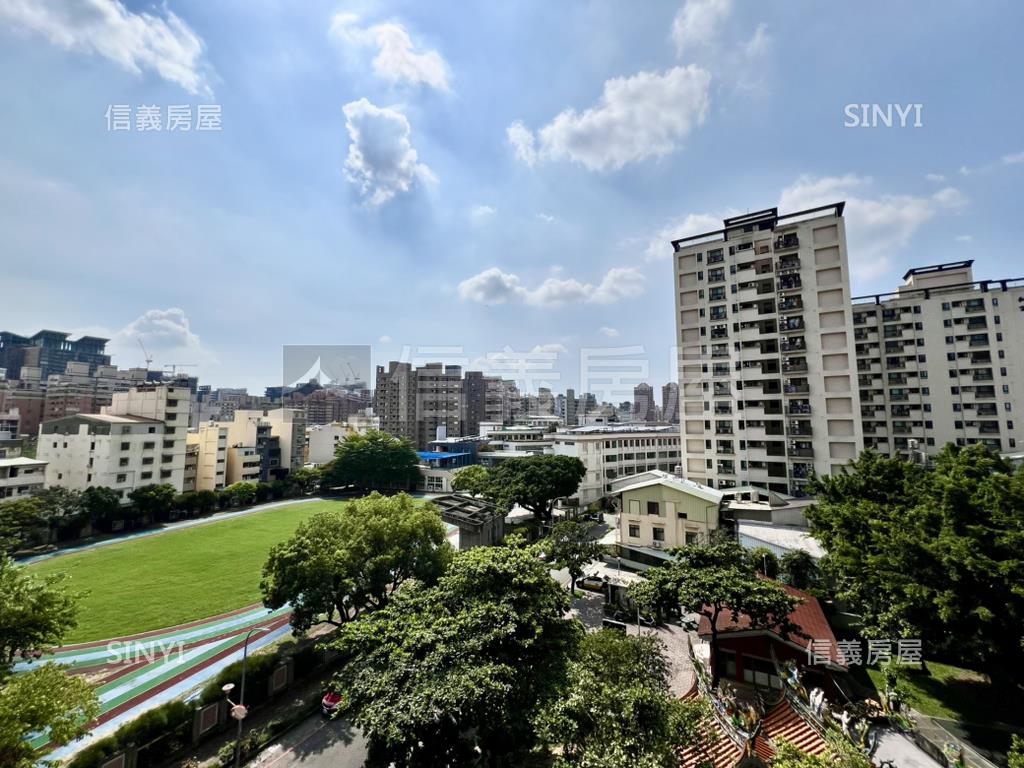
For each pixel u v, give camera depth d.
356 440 81.06
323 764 17.75
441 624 15.48
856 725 15.73
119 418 60.94
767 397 47.50
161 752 17.84
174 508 60.22
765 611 18.09
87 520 51.06
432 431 108.94
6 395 102.50
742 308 49.94
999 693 18.66
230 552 44.44
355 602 24.45
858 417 43.12
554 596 17.50
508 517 56.25
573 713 11.55
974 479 17.78
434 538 27.22
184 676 23.70
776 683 19.81
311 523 26.14
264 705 21.78
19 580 16.67
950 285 59.28
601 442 67.56
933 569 16.39
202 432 74.31
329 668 25.05
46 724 11.72
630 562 39.59
